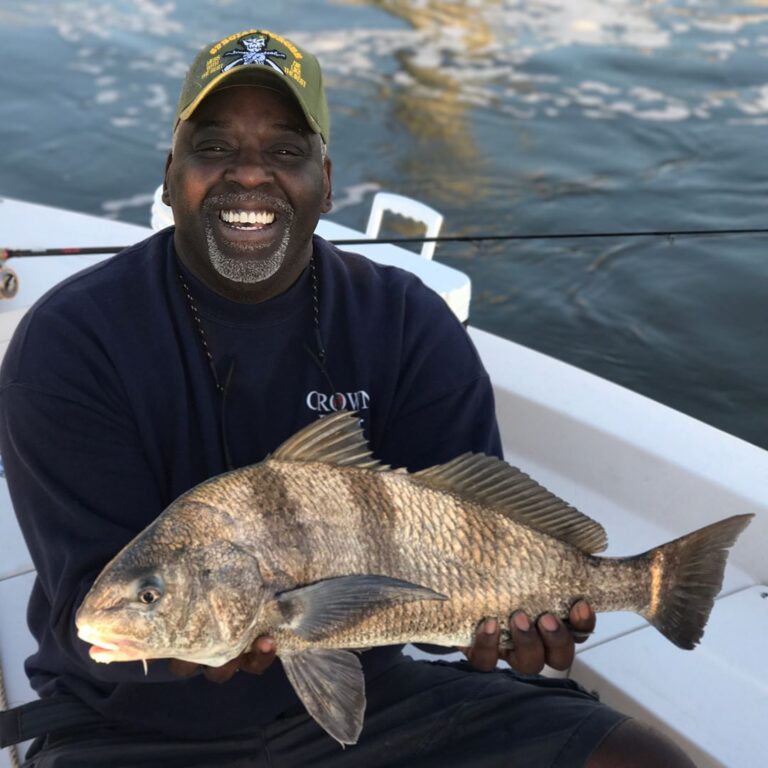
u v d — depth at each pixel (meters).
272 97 2.01
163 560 1.67
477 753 2.13
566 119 9.10
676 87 9.73
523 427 3.55
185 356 2.11
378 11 11.62
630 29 11.13
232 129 2.00
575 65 10.22
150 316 2.11
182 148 2.04
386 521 1.83
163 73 9.98
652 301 6.53
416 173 8.16
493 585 1.88
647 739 2.11
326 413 2.20
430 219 3.93
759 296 6.54
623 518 3.31
